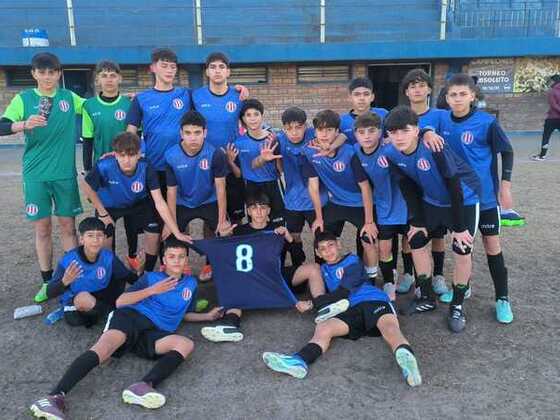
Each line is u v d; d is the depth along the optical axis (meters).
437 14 15.60
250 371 3.18
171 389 3.00
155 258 4.49
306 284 4.14
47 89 4.18
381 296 3.52
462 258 3.52
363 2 15.61
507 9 15.45
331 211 4.21
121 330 3.21
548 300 4.04
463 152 3.71
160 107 4.38
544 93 14.80
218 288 3.85
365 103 4.15
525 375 3.06
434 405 2.81
